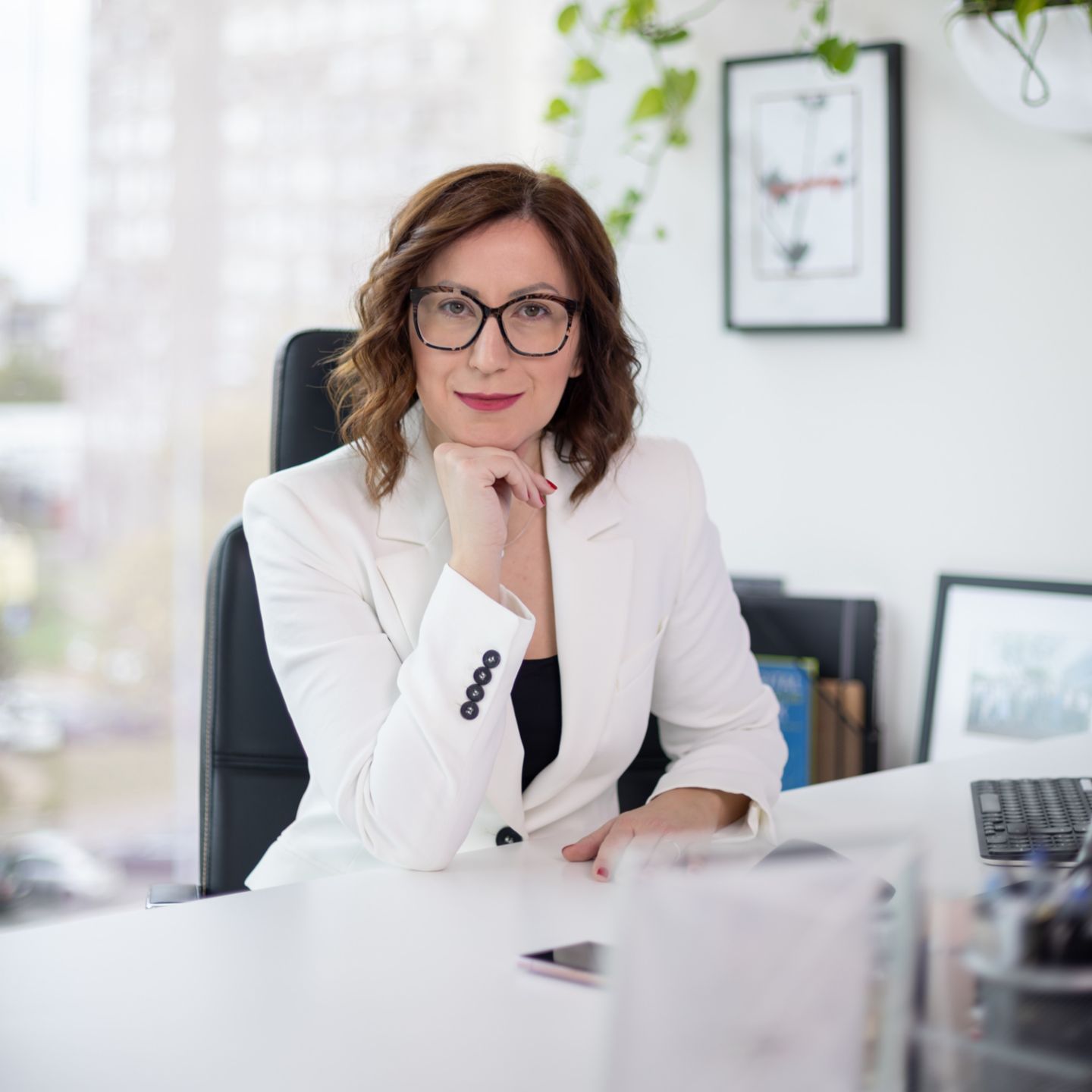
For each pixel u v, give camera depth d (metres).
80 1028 0.82
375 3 2.75
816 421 2.37
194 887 1.54
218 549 1.64
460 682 1.23
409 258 1.37
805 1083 0.58
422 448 1.49
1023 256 2.17
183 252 2.71
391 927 1.02
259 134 2.74
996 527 2.22
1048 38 1.99
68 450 2.66
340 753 1.28
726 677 1.55
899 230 2.24
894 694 2.31
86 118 2.63
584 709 1.44
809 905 0.59
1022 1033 0.58
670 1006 0.60
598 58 2.57
